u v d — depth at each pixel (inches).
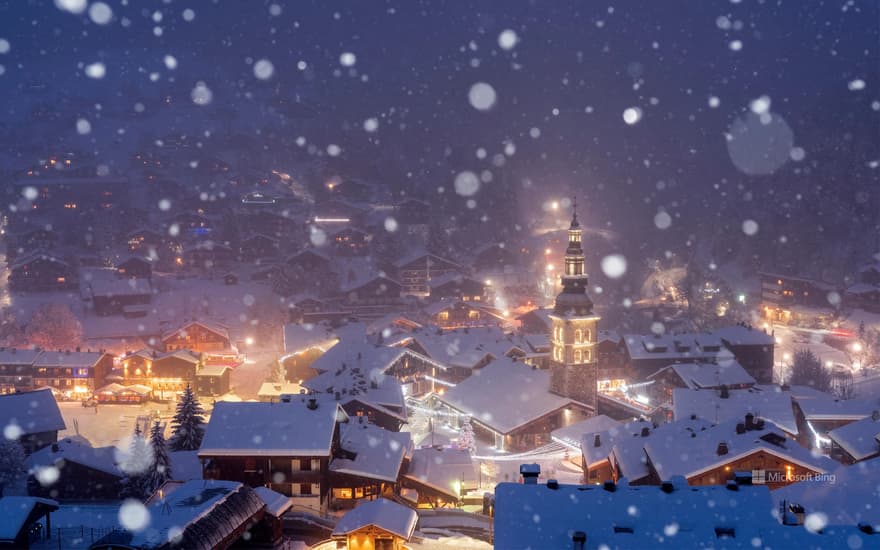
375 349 3828.7
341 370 3331.7
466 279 5733.3
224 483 1514.5
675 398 2723.9
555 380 3166.8
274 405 2078.0
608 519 1115.9
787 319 5526.6
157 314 5265.8
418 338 4178.2
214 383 4005.9
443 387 3924.7
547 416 3036.4
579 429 2856.8
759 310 5836.6
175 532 1237.7
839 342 4857.3
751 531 1093.1
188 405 2674.7
